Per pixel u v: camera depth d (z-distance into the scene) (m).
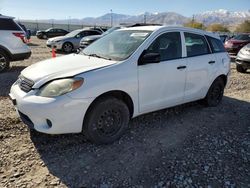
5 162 3.49
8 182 3.12
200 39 5.46
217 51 5.84
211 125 4.98
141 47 4.31
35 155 3.68
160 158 3.74
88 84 3.66
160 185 3.17
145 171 3.43
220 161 3.73
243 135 4.62
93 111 3.78
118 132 4.11
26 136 4.18
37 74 3.84
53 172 3.34
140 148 3.98
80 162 3.57
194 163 3.65
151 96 4.45
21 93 3.79
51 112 3.49
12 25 9.16
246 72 11.28
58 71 3.80
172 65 4.68
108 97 3.91
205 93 5.66
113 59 4.23
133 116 4.33
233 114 5.64
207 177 3.36
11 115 4.93
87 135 3.87
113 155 3.76
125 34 4.87
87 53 4.77
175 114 5.44
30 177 3.22
